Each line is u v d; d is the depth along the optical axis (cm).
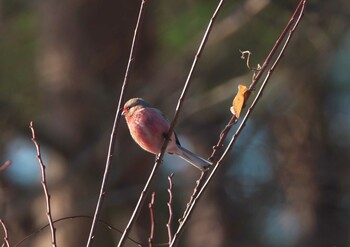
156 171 634
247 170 1627
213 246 1709
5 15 1504
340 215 1636
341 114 1664
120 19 1504
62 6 1494
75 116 1464
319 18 1383
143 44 1513
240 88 641
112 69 1497
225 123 1638
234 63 1514
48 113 1480
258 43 1488
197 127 1648
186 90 625
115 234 1473
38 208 1491
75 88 1476
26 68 1481
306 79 1596
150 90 1475
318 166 1631
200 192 629
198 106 1484
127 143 1426
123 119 1426
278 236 1675
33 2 1516
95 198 1429
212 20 612
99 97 1470
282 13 1417
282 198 1633
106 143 1431
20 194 1516
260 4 1385
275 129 1636
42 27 1506
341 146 1658
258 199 1638
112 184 1416
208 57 1519
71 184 1438
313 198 1628
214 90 1480
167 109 1473
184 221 626
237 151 1574
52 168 1480
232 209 1689
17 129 1458
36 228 1467
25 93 1462
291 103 1623
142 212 1501
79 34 1489
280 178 1627
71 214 1429
